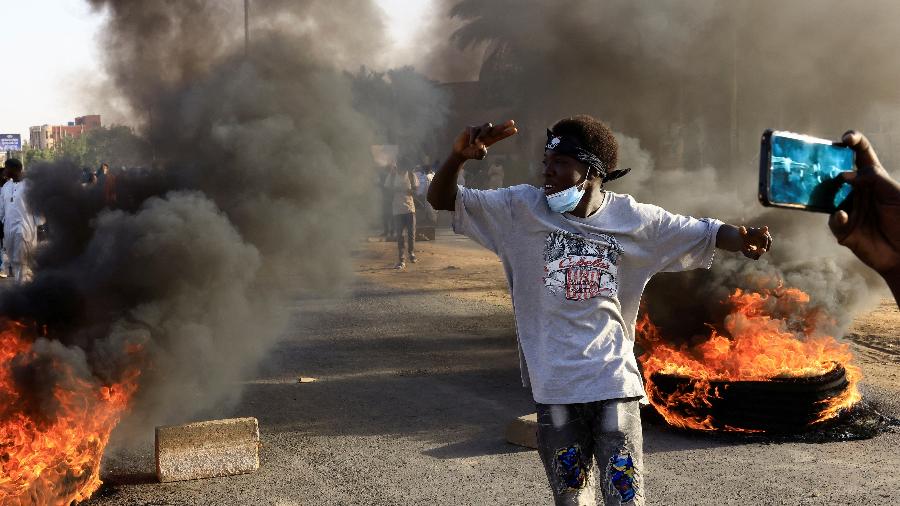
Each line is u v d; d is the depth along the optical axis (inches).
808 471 173.9
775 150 55.3
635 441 99.3
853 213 52.2
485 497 164.1
